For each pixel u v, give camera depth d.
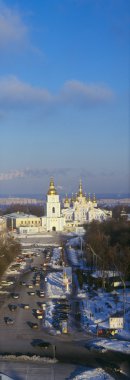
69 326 133.75
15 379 95.94
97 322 137.00
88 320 139.25
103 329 127.12
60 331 128.25
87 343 118.50
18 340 121.19
